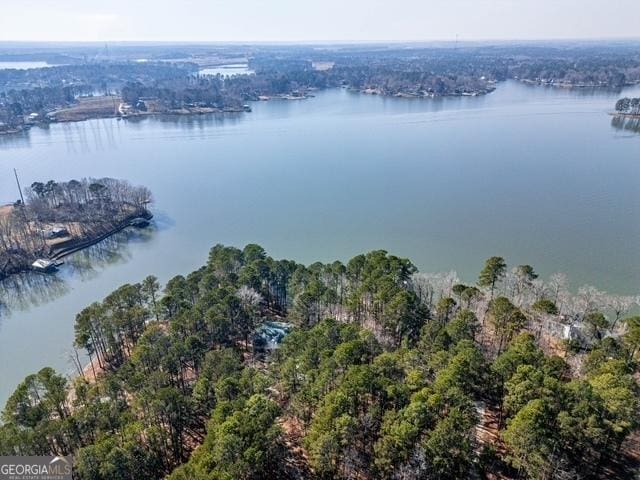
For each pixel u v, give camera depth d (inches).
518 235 6491.1
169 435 2691.9
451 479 2135.8
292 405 2719.0
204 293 4205.2
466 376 2596.0
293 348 3314.5
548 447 2129.7
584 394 2325.3
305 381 2805.1
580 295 4712.1
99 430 2667.3
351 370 2620.6
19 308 5310.0
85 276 5959.6
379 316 3848.4
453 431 2153.1
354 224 7062.0
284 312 4584.2
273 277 4584.2
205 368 3169.3
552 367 2669.8
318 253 6220.5
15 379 4077.3
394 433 2204.7
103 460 2258.9
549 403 2303.2
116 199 7504.9
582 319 3860.7
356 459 2310.5
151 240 6835.6
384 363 2790.4
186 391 3238.2
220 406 2518.5
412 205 7711.6
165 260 6269.7
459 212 7367.1
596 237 6358.3
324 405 2468.0
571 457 2260.1
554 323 3722.9
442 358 2815.0
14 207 7234.3
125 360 3843.5
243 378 2886.3
